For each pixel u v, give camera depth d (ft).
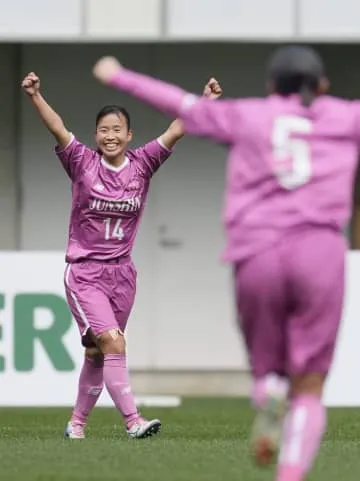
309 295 68.13
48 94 190.80
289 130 68.85
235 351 190.60
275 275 67.92
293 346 69.00
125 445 97.14
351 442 102.78
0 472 82.53
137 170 106.63
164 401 168.76
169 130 107.55
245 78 191.42
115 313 108.17
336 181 68.64
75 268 106.83
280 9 168.04
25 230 191.01
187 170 191.01
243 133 68.95
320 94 71.87
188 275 191.01
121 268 107.14
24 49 190.49
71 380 138.62
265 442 68.39
